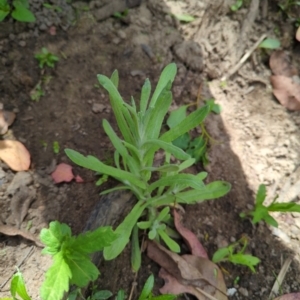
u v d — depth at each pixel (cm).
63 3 32
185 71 32
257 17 35
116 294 22
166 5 34
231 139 30
